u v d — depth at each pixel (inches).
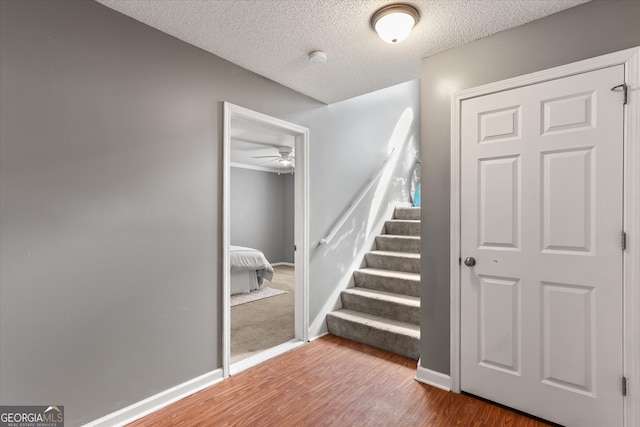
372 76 101.0
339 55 88.1
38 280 59.1
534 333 70.9
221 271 89.4
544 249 69.8
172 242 78.7
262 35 78.7
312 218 119.3
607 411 62.7
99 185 66.7
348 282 136.9
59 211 61.5
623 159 61.1
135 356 72.0
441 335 84.8
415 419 71.0
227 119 89.7
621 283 61.3
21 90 57.4
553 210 68.7
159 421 70.4
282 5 67.1
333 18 71.9
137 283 72.4
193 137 83.1
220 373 88.4
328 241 124.7
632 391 60.1
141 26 73.3
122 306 70.0
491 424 69.1
